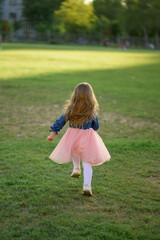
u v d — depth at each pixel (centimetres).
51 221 281
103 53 3288
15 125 643
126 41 6606
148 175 399
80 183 371
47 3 6097
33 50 3186
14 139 545
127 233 266
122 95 1027
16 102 869
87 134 333
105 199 329
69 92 1038
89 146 329
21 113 749
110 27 6762
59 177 384
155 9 5834
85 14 4553
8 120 682
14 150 479
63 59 2259
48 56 2438
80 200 326
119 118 731
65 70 1653
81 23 4731
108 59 2472
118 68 1864
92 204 318
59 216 291
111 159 454
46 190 347
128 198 332
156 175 401
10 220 282
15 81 1216
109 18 7462
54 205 313
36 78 1317
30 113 753
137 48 5934
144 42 6762
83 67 1841
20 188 348
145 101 940
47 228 270
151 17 5969
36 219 285
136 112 793
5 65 1750
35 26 6625
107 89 1128
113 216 296
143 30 6769
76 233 263
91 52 3356
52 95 980
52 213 297
